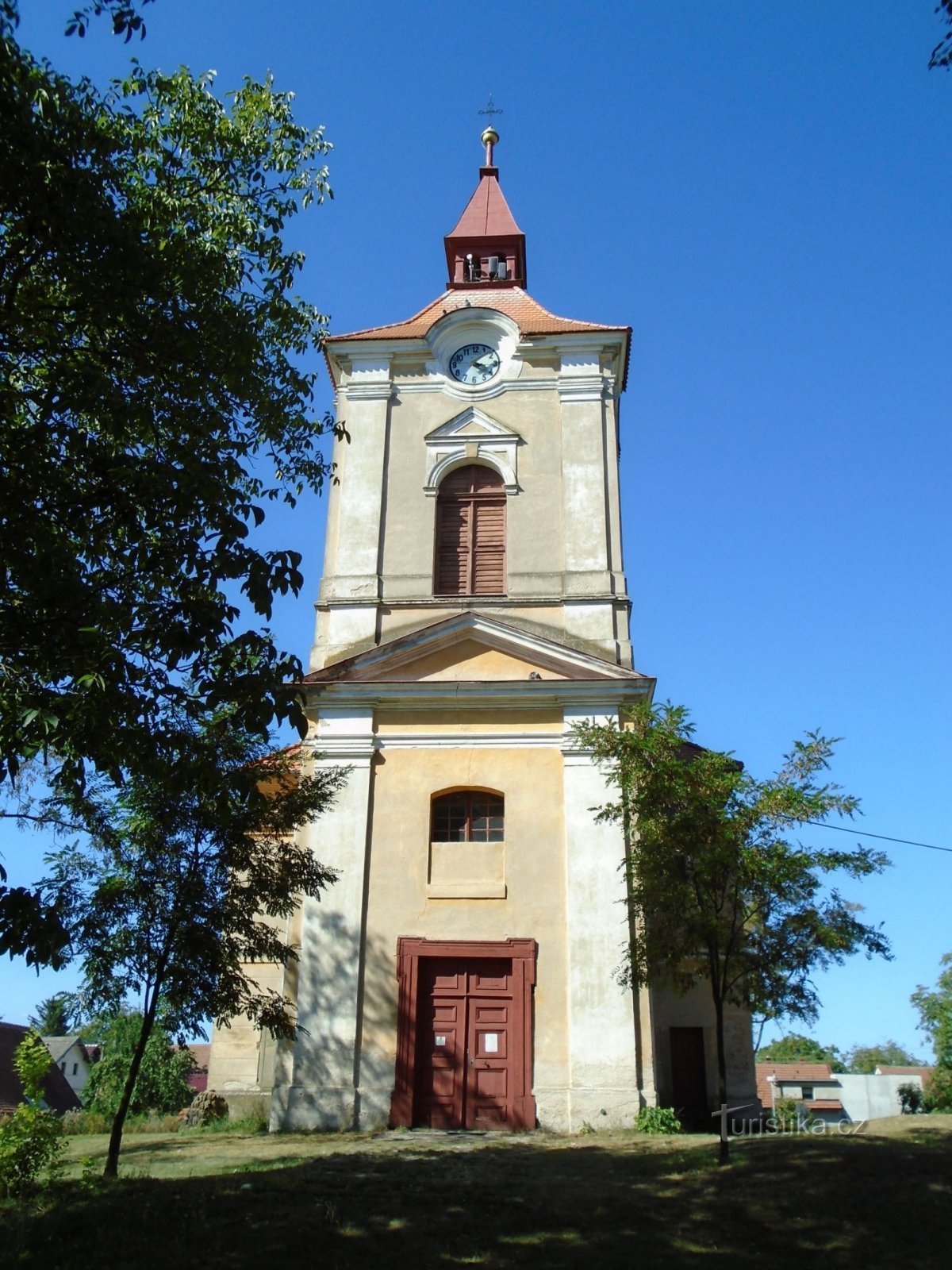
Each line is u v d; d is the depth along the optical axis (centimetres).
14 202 959
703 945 1459
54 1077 4841
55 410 1042
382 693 2109
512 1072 1869
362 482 2344
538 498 2306
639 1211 1145
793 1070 5859
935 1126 1650
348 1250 1006
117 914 1324
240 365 1159
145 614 1011
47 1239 1031
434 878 1995
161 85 1287
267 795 1521
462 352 2464
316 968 1931
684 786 1434
